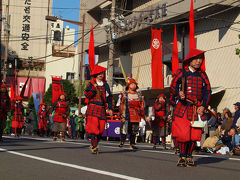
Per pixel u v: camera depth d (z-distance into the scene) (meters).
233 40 21.38
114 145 13.50
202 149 13.48
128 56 31.25
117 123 21.28
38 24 54.03
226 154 12.55
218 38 22.44
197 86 6.30
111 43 24.67
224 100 21.52
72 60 54.50
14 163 6.21
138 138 22.66
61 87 18.28
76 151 9.02
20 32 53.41
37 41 53.81
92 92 8.44
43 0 54.59
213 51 22.73
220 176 5.50
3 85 12.35
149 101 26.94
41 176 4.95
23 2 53.81
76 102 42.19
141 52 30.25
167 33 27.08
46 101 42.53
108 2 35.34
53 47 54.28
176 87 6.42
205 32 23.47
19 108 16.61
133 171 5.69
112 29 24.70
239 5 20.80
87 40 36.62
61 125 14.31
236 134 12.34
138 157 8.18
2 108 12.21
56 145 11.18
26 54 53.31
